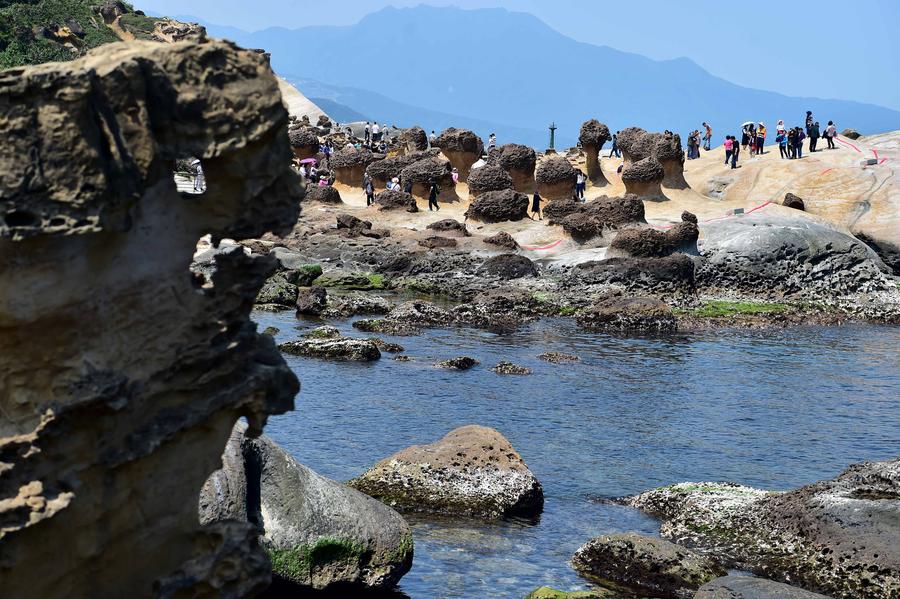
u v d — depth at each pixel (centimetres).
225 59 1053
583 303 5125
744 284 5422
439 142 7831
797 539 2011
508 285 5406
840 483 2095
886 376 3931
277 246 5872
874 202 6378
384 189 7488
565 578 1952
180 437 1105
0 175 922
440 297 5422
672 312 5012
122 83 982
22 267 948
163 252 1051
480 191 6725
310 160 8112
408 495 2278
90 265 984
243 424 1773
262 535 1703
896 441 3059
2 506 961
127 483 1070
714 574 1917
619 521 2286
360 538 1770
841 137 7894
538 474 2612
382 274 5741
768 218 5794
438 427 2984
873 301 5369
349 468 2548
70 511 1020
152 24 10294
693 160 7688
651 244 5400
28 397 992
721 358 4169
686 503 2277
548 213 6178
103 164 952
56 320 976
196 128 1033
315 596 1744
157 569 1122
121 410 1029
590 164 7431
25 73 931
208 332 1097
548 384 3603
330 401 3209
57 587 1034
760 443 2994
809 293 5400
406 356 3916
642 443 2944
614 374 3809
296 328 4447
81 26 9856
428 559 2000
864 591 1862
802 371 3975
